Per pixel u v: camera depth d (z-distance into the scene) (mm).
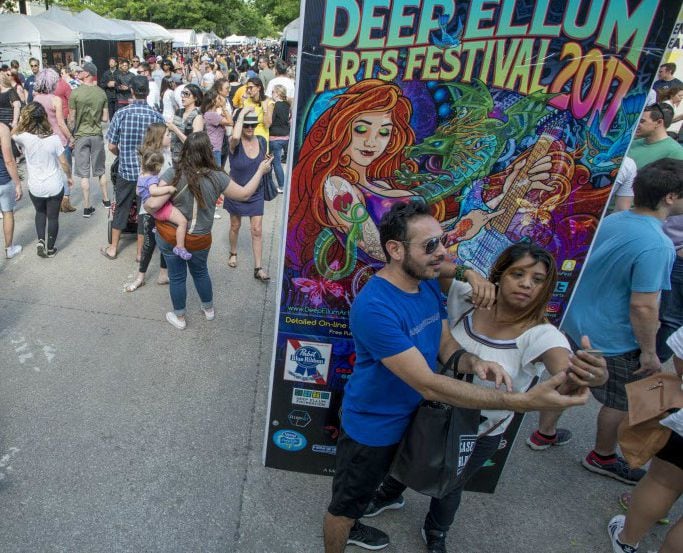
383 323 1885
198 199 3965
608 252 2873
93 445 3154
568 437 3535
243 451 3219
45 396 3525
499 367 1932
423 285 2107
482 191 2361
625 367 2982
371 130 2244
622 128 2236
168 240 4078
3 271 5152
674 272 3691
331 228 2420
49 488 2834
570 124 2242
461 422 2039
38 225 5359
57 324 4363
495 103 2205
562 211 2393
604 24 2078
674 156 4230
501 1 2051
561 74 2156
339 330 2633
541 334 1998
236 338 4426
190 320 4629
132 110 5133
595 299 2971
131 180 5305
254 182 4168
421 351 2016
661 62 2115
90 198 7402
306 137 2256
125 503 2791
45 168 5168
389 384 2059
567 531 2910
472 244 2455
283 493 2941
